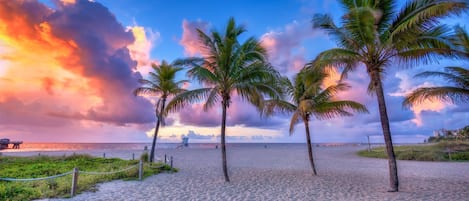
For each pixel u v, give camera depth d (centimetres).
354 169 1697
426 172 1536
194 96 1148
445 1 720
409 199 811
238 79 1157
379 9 875
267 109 1361
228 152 4003
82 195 831
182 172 1453
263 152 4041
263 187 1023
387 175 1394
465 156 2423
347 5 949
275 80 1142
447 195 866
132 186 997
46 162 1734
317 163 2153
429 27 834
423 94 1039
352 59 971
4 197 736
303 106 1166
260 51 1156
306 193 915
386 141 938
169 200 798
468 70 1062
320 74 1158
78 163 1650
